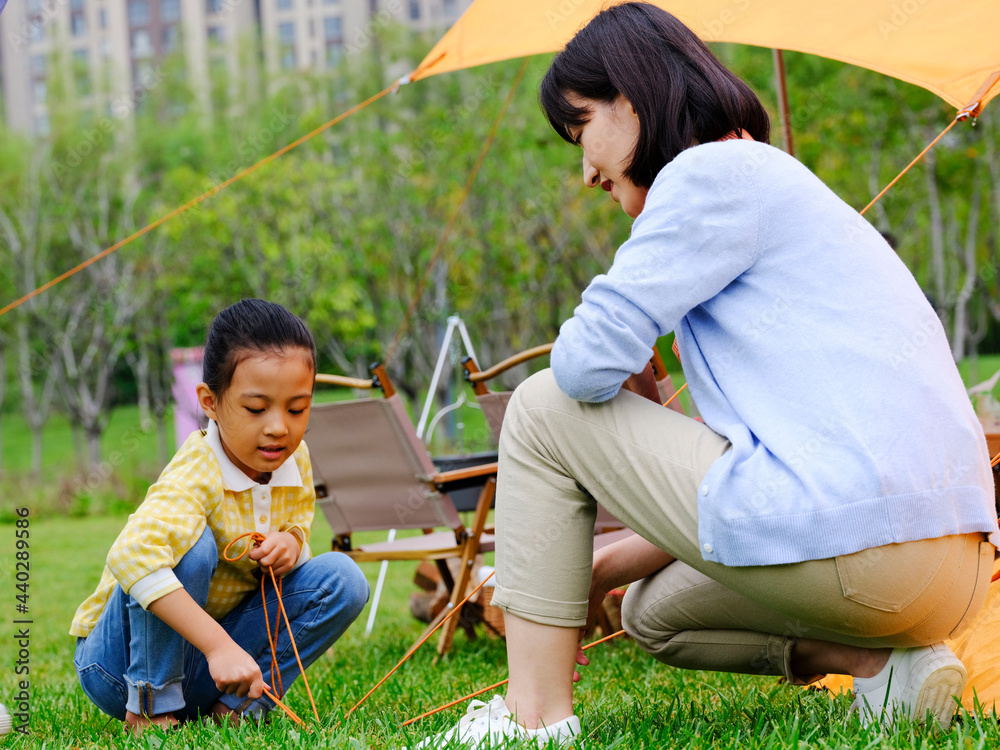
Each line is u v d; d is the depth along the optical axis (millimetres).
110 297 15273
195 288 14469
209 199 14219
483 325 14633
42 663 3389
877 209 13758
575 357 1433
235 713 1974
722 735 1583
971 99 2213
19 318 15547
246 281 14344
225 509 1943
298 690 2430
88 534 8281
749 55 13352
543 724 1516
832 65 13297
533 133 13719
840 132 13375
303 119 15523
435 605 3531
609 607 3107
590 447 1504
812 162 13547
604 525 3277
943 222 15688
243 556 1940
